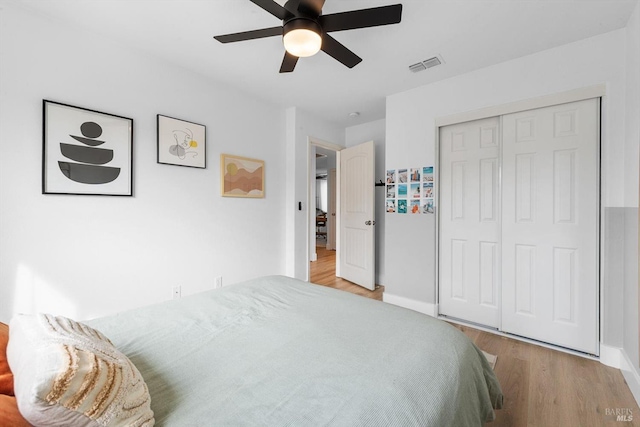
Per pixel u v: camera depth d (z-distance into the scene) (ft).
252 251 10.42
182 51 7.35
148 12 5.85
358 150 12.98
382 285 13.01
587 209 6.75
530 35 6.54
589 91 6.57
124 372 2.24
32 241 5.82
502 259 7.97
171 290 8.04
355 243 13.26
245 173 10.05
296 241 11.68
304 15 4.69
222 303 4.83
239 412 2.35
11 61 5.54
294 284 6.01
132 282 7.24
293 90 9.78
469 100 8.32
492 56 7.45
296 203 11.69
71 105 6.23
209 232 9.00
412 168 9.55
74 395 1.83
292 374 2.86
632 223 5.74
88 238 6.53
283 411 2.35
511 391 5.56
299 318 4.20
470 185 8.57
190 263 8.50
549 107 7.20
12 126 5.57
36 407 1.71
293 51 5.24
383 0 5.50
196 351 3.31
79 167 6.35
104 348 2.45
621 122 6.23
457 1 5.48
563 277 7.09
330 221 23.21
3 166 5.49
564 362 6.55
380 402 2.45
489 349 7.18
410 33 6.48
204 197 8.84
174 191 8.09
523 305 7.67
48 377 1.77
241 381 2.76
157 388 2.67
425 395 2.60
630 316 5.77
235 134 9.75
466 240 8.68
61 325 2.61
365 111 11.91
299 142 11.73
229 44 7.04
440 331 3.81
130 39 6.82
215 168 9.14
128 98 7.13
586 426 4.68
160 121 7.67
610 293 6.38
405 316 4.28
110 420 1.97
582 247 6.83
